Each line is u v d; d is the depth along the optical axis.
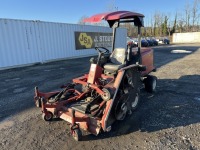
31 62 11.19
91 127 3.04
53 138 3.21
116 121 3.72
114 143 3.03
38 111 4.30
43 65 11.05
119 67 3.89
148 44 27.34
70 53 13.73
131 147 2.91
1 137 3.27
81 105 3.54
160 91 5.50
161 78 7.08
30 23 10.90
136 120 3.76
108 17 4.01
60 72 8.81
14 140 3.18
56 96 3.76
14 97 5.32
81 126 3.12
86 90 3.76
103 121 2.89
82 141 3.10
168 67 9.34
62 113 3.43
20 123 3.76
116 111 3.24
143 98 4.95
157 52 17.31
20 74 8.55
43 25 11.62
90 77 3.73
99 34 15.98
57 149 2.91
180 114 4.01
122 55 4.30
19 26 10.38
